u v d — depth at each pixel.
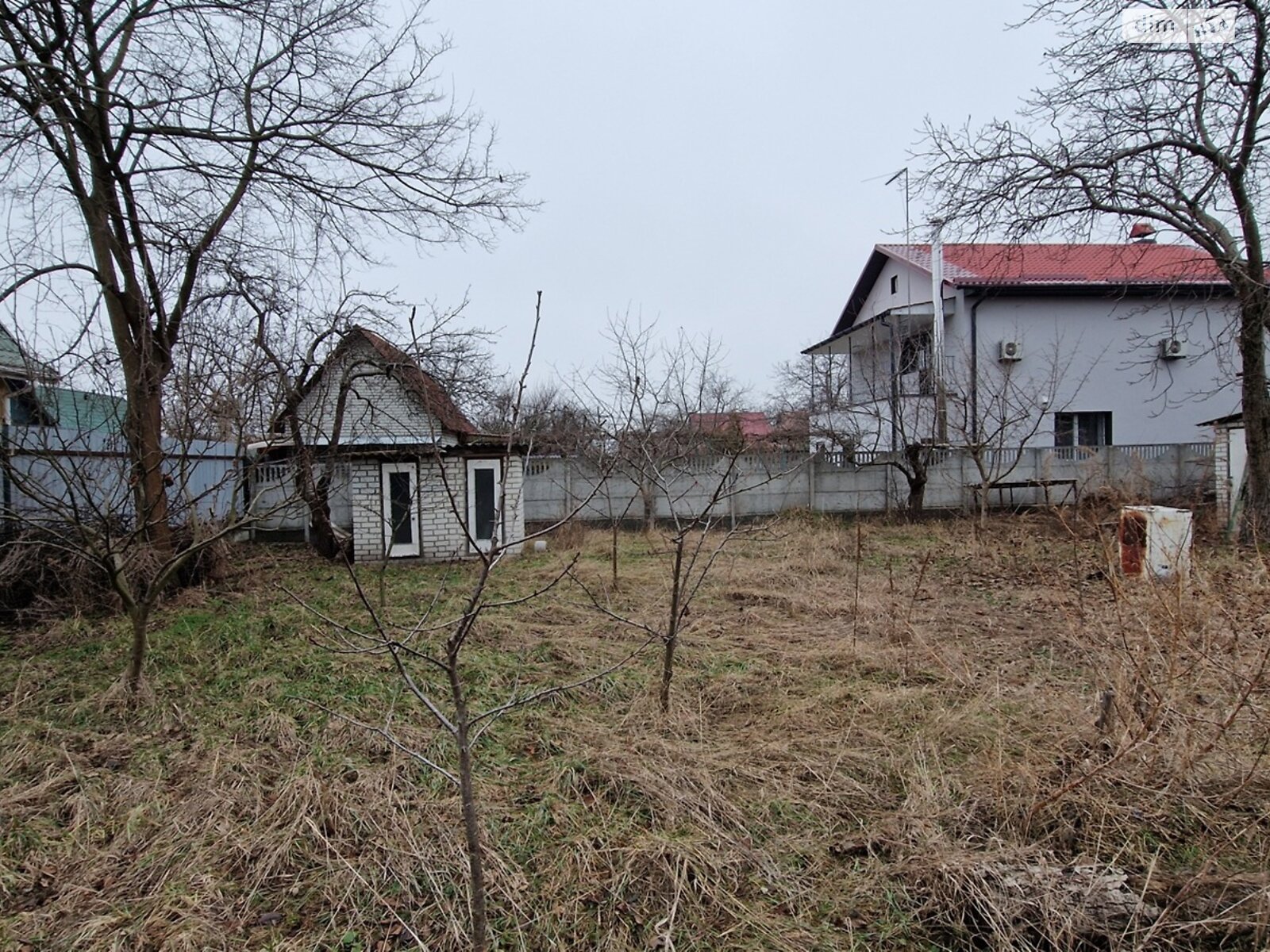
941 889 2.35
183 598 7.17
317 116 8.25
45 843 2.84
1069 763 3.15
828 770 3.27
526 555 10.54
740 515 14.87
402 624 6.07
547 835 2.79
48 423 4.65
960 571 8.50
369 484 10.23
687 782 3.12
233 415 4.89
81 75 6.62
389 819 2.85
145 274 7.10
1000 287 16.28
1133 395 17.34
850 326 23.27
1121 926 2.13
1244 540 9.64
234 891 2.51
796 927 2.28
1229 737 3.06
